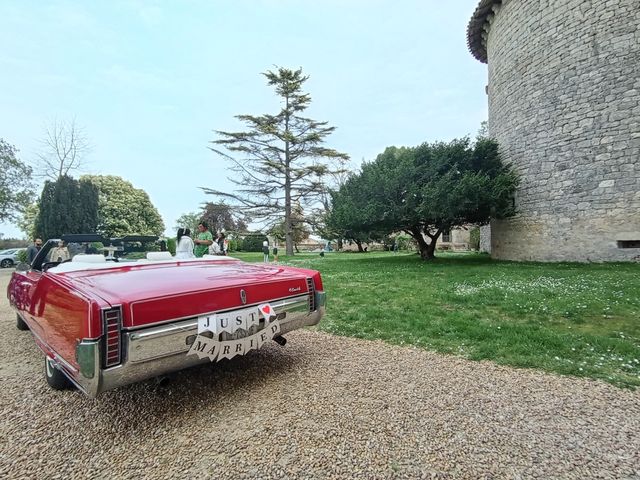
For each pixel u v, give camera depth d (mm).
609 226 11664
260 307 2705
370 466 1807
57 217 24672
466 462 1827
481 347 3676
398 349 3756
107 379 1960
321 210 24562
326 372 3109
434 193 13328
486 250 24750
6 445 2098
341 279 9570
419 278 9242
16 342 4387
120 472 1829
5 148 30344
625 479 1691
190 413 2426
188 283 2473
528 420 2240
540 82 13391
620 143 11438
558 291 6320
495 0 15625
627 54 11258
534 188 13695
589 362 3244
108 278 2553
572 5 12328
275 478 1729
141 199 39094
